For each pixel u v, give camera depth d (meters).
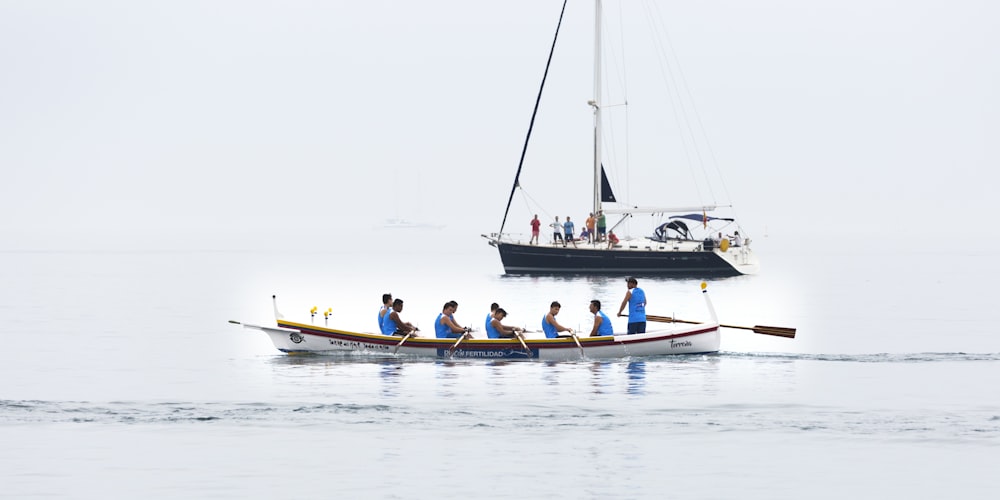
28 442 81.44
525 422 87.38
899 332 157.00
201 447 79.69
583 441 81.19
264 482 70.62
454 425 86.50
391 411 91.88
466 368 116.19
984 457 76.25
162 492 68.56
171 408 93.88
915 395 99.19
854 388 103.12
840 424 86.56
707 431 84.25
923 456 76.62
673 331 123.81
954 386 104.38
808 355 127.06
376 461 75.62
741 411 91.62
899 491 68.62
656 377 109.75
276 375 112.06
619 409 92.44
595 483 70.31
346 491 68.75
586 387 103.44
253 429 85.56
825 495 68.00
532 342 121.81
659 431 84.25
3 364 122.75
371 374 112.31
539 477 71.62
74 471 73.19
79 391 102.88
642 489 69.06
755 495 68.00
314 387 104.00
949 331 158.38
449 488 69.31
